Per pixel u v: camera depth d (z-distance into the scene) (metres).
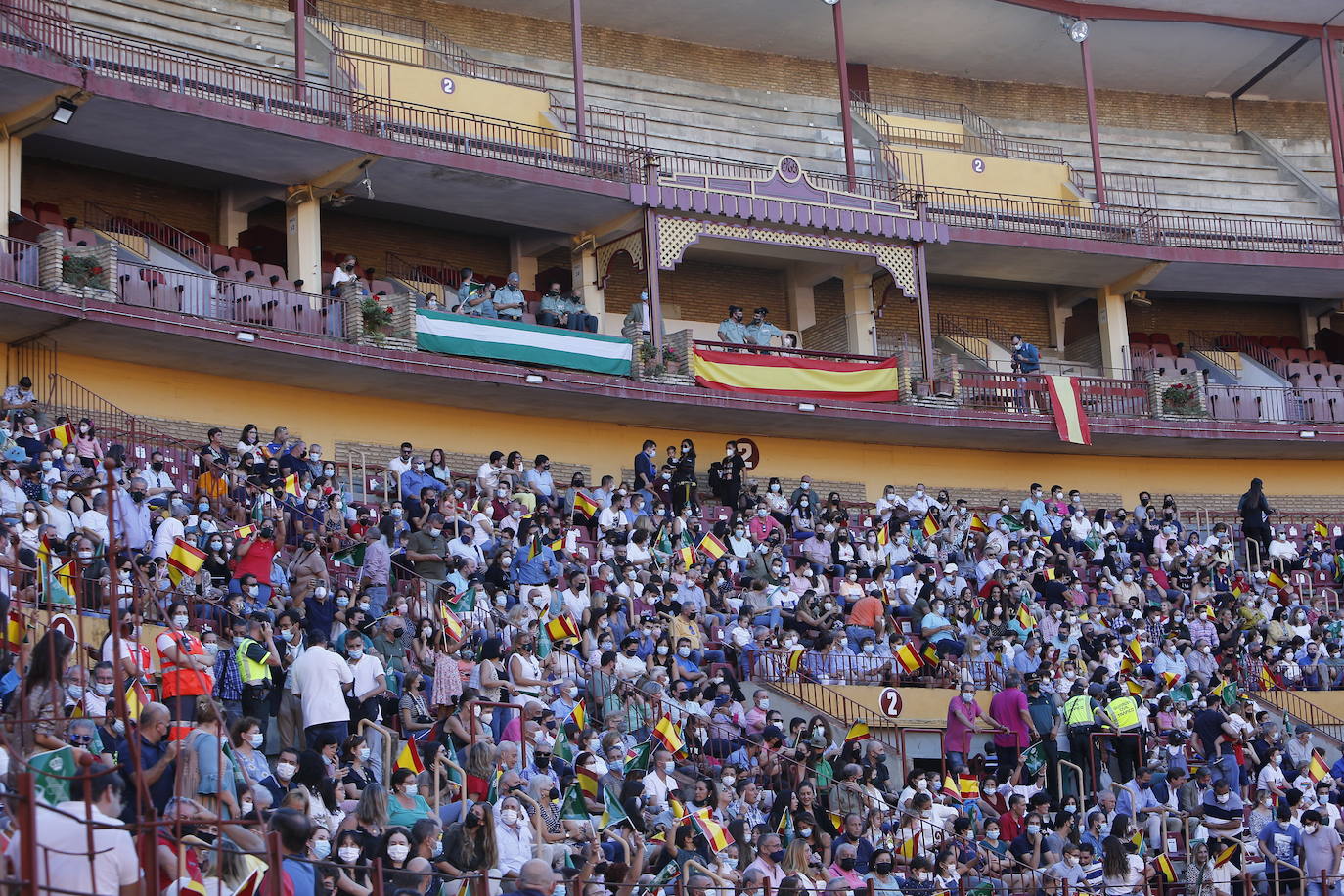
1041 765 24.61
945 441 38.59
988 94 46.78
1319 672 31.94
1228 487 41.78
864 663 27.34
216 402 30.33
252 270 31.09
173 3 34.19
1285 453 41.72
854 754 23.20
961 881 18.45
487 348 31.62
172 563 19.52
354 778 16.19
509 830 15.27
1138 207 41.28
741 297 39.72
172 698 15.51
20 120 28.31
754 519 30.64
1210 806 24.34
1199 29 44.56
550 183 33.62
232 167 31.53
